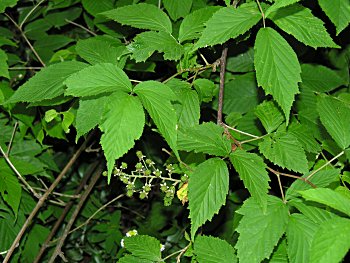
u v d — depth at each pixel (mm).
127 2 834
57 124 792
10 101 554
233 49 816
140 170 654
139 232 1085
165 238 1109
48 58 943
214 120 904
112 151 458
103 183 1137
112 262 1122
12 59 937
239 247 469
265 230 472
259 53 499
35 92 557
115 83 484
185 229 1071
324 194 419
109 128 463
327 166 634
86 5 834
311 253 400
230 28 512
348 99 731
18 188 777
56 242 1035
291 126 614
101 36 761
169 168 637
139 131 463
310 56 910
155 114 472
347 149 549
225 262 554
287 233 472
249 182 488
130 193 650
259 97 810
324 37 516
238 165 498
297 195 498
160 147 1053
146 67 741
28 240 963
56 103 625
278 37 504
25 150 882
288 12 526
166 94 481
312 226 473
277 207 484
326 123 559
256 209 482
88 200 1089
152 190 1104
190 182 493
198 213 486
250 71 820
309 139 608
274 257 514
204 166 499
